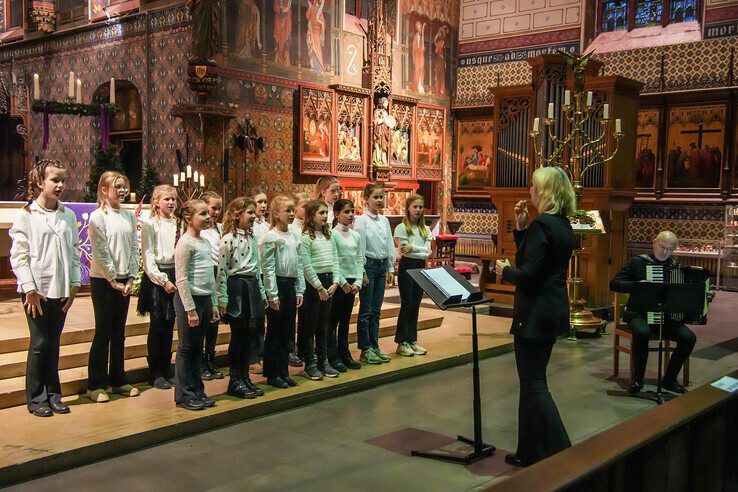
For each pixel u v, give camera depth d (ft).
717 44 42.37
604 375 22.59
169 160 38.65
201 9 35.63
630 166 32.65
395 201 48.73
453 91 53.42
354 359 22.66
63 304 16.43
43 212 15.89
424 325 28.45
